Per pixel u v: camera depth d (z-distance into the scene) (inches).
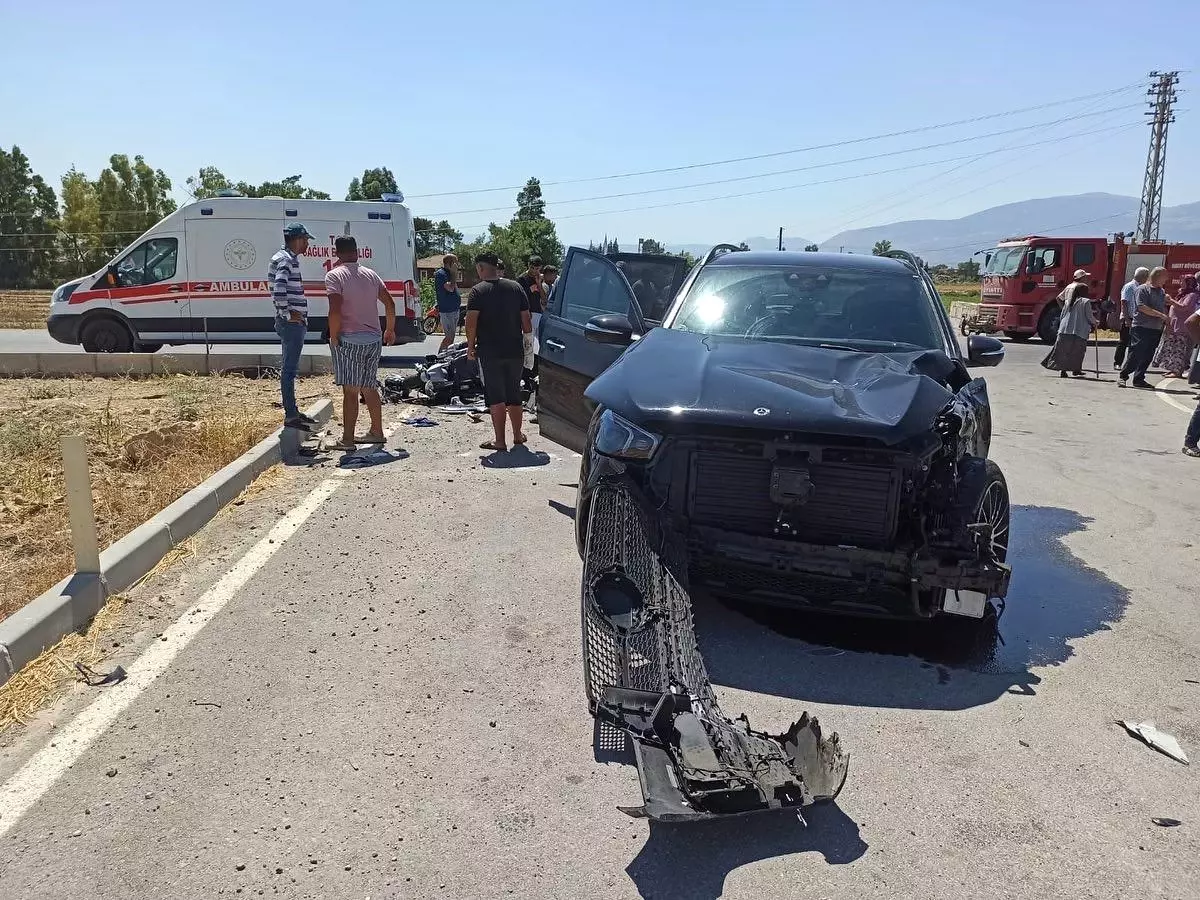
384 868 103.3
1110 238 956.0
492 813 113.9
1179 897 101.4
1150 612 188.1
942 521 152.9
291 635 162.1
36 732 128.7
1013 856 108.2
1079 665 161.9
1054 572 212.4
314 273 566.3
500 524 229.5
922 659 162.7
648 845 108.6
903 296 215.9
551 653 158.4
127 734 128.8
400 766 123.3
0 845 104.9
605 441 163.0
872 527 152.4
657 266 336.2
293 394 313.0
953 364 188.9
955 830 113.0
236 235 563.8
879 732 136.9
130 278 561.6
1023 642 171.3
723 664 158.1
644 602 145.4
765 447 152.3
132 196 2952.8
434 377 411.5
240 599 176.9
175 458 279.1
